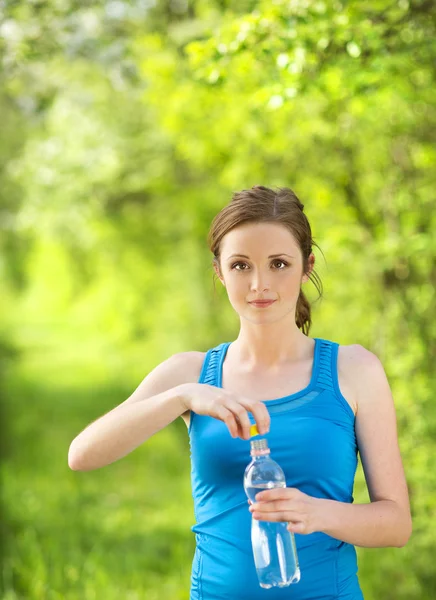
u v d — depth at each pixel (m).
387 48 5.93
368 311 8.56
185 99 9.26
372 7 5.94
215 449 2.76
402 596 6.62
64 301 42.66
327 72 6.26
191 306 17.14
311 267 2.96
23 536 8.73
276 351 2.86
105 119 13.59
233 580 2.71
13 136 13.66
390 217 8.20
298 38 5.57
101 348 28.56
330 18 5.59
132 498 10.79
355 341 8.71
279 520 2.47
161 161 14.09
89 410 17.55
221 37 6.07
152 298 24.61
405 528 2.69
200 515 2.82
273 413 2.77
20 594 7.20
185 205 14.77
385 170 8.22
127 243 21.53
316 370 2.82
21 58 7.42
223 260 2.78
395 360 7.86
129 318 27.31
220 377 2.90
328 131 8.15
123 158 13.92
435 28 5.93
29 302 45.00
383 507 2.66
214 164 10.83
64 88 11.45
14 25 7.39
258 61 6.31
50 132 13.89
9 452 13.59
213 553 2.77
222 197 13.53
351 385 2.82
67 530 9.25
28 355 27.98
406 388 7.43
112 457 2.75
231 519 2.74
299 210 2.80
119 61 9.46
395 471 2.77
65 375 22.98
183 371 2.96
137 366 22.42
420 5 5.76
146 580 7.70
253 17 5.63
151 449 13.43
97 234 19.45
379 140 8.04
